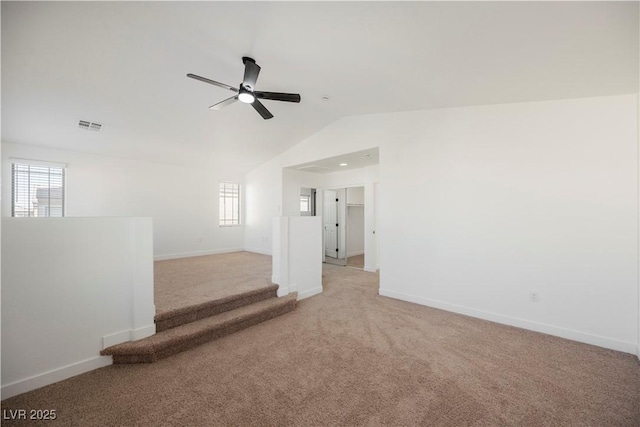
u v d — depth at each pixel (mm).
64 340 2002
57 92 3096
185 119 4047
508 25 1661
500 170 2990
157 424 1595
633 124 2367
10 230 1796
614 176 2438
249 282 3686
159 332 2469
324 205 7191
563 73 2160
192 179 6227
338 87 3121
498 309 3014
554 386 1938
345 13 1799
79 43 2387
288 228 3660
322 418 1646
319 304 3625
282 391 1886
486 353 2375
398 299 3807
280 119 4359
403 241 3756
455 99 3021
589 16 1493
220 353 2381
